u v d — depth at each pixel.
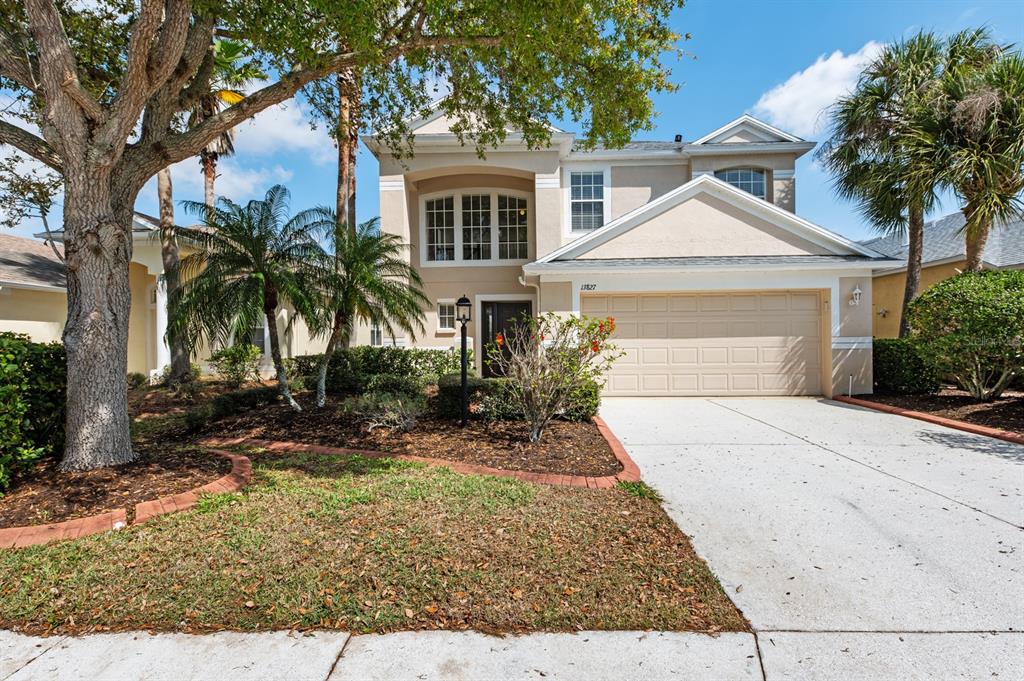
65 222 5.10
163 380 12.89
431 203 15.16
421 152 14.11
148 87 5.05
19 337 5.38
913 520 4.40
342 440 7.15
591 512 4.44
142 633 2.87
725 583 3.38
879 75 12.20
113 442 5.20
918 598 3.20
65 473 4.93
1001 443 7.06
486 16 6.34
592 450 6.50
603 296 11.41
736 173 15.92
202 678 2.53
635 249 11.54
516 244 15.02
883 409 9.59
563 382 6.59
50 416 5.36
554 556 3.61
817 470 5.89
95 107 4.99
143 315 14.84
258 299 7.46
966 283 8.92
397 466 5.89
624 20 6.96
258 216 7.91
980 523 4.32
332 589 3.19
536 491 4.94
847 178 13.12
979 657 2.66
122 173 5.54
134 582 3.29
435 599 3.11
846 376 11.00
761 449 6.84
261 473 5.57
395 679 2.52
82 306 5.10
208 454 5.84
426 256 15.09
